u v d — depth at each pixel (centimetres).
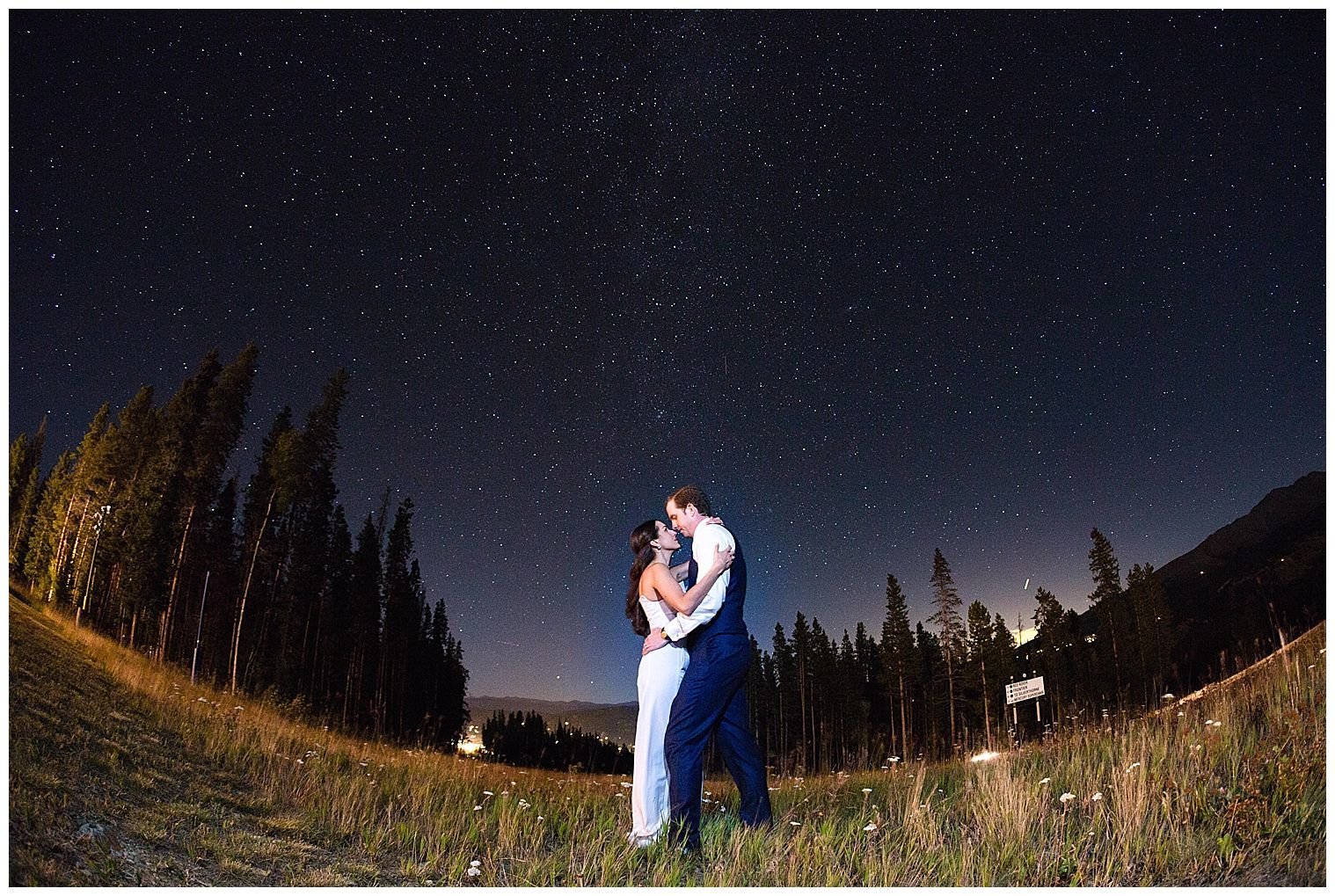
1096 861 443
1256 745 563
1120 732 750
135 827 459
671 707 535
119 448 3431
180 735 722
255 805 571
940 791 690
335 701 3409
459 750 2348
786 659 5394
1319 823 439
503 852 519
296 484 3241
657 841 508
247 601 3378
